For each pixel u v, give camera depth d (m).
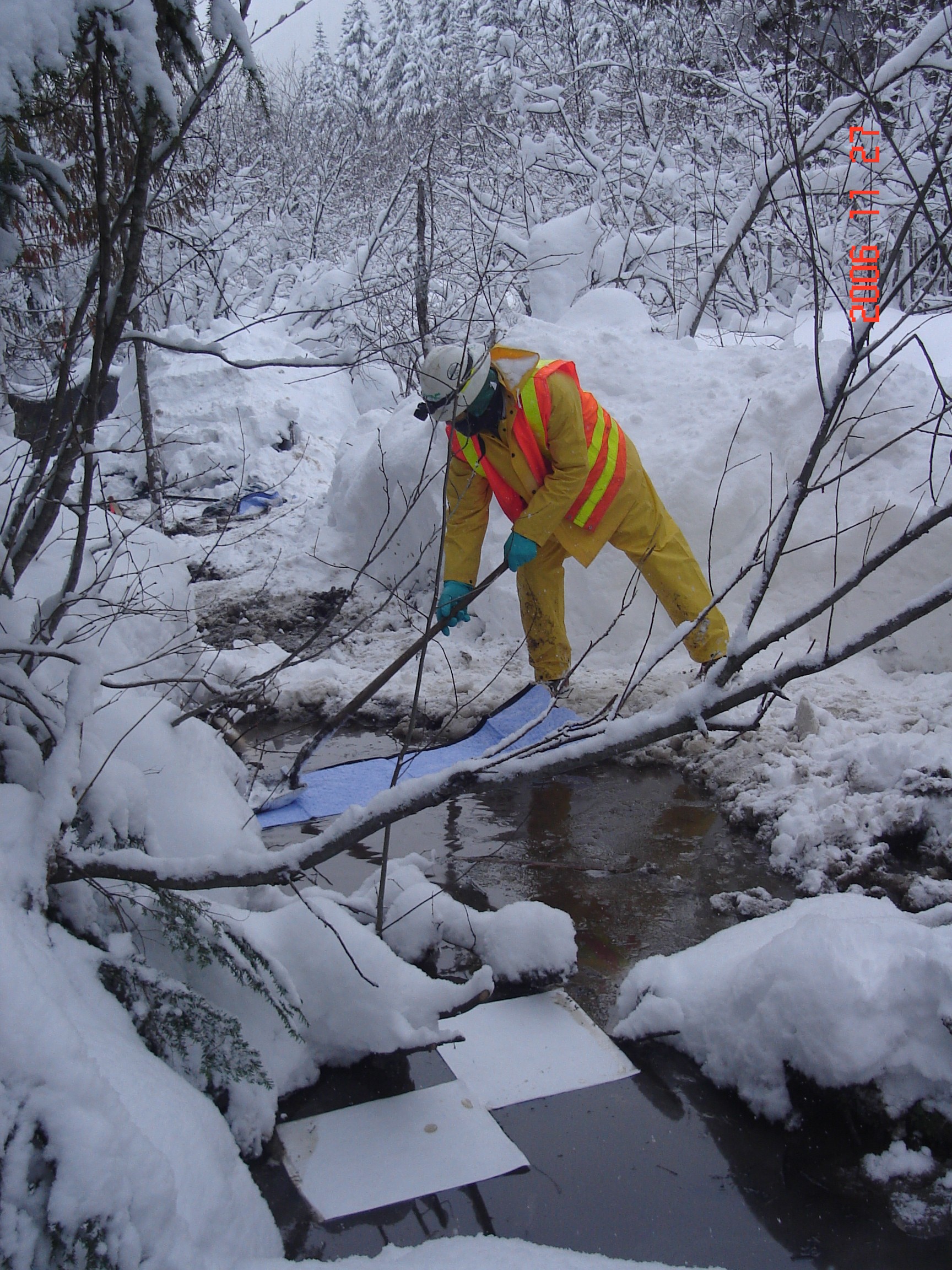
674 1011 2.26
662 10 10.92
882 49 6.80
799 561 5.01
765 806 3.46
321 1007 2.19
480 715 4.57
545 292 9.30
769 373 5.72
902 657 4.67
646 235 10.31
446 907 2.65
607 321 7.49
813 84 7.50
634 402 5.91
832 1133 2.01
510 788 3.97
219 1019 1.95
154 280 8.38
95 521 3.46
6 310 2.65
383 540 6.61
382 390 12.36
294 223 16.86
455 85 13.69
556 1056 2.27
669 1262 1.72
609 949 2.74
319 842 1.82
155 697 2.67
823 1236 1.77
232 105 10.87
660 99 10.71
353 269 12.46
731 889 3.08
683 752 4.12
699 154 10.91
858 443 5.10
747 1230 1.79
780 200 7.82
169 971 2.11
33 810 1.87
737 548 5.23
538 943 2.51
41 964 1.64
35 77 1.95
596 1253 1.71
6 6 1.82
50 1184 1.35
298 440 10.31
